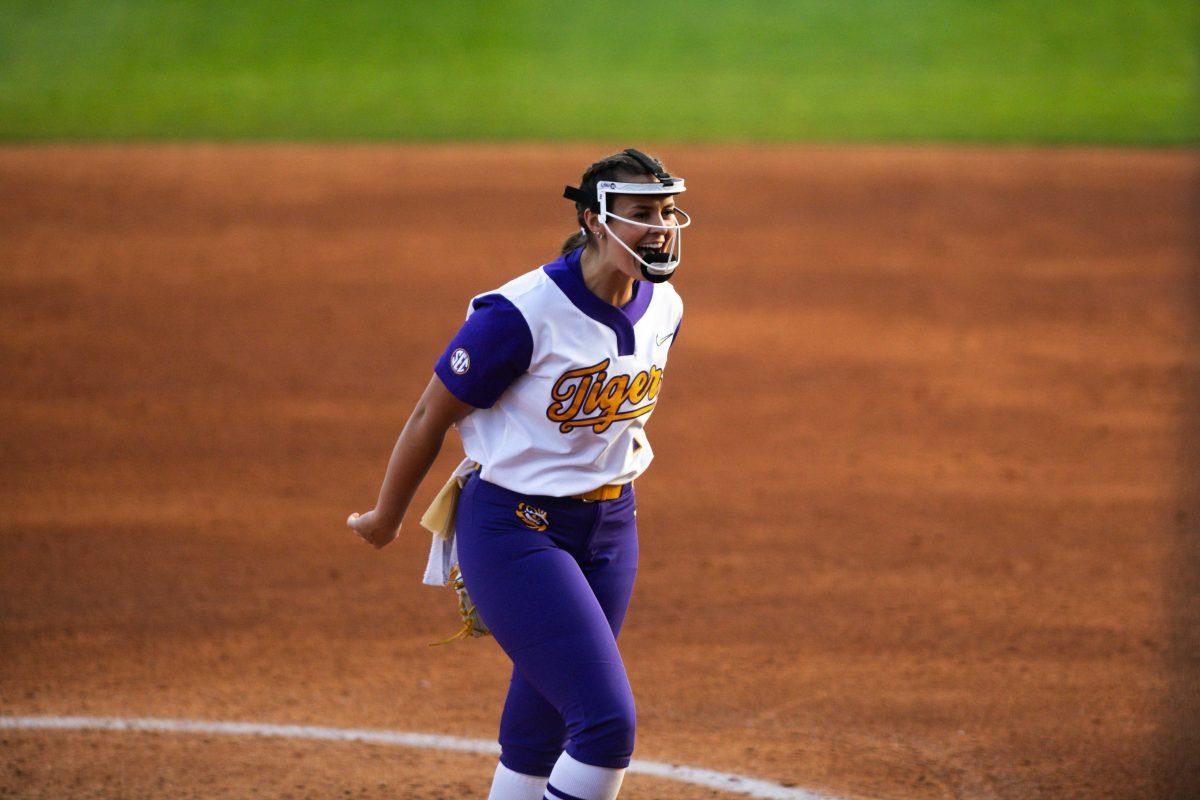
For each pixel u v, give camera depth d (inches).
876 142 3319.4
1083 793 698.8
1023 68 4084.6
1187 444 1421.0
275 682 855.1
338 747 750.5
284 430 1461.6
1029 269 2242.9
